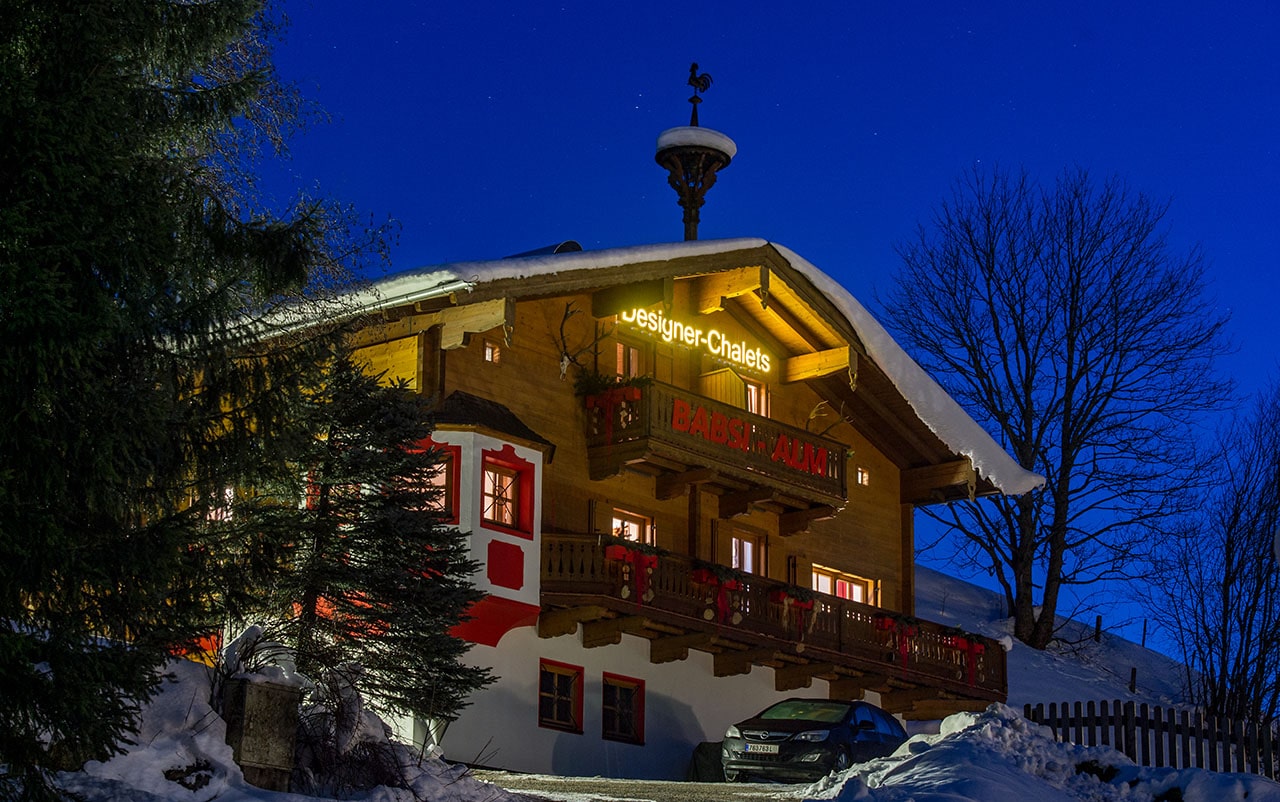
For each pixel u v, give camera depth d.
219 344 14.58
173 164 14.88
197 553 14.45
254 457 14.97
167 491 14.20
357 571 16.73
